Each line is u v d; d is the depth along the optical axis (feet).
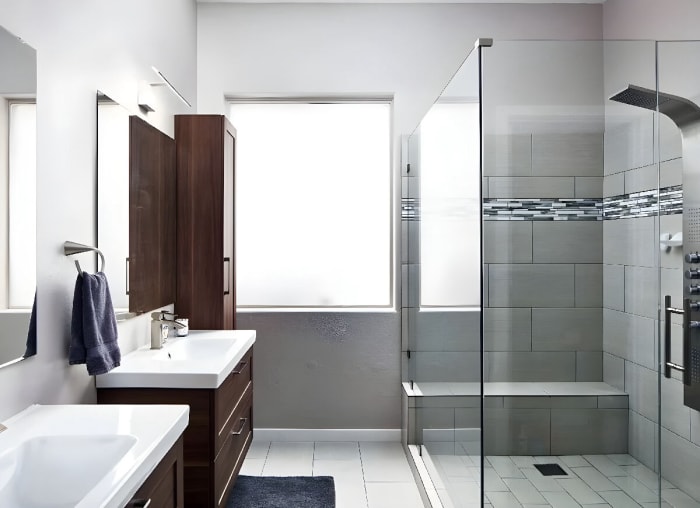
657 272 6.97
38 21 5.65
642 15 11.07
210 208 10.48
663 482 7.57
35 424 4.89
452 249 7.97
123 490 3.57
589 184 6.89
